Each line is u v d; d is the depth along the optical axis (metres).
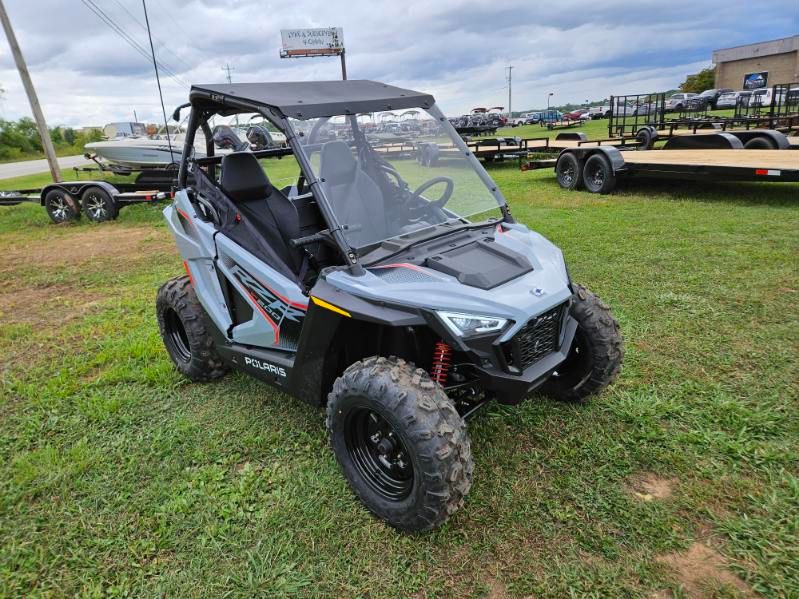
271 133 3.19
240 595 2.10
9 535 2.46
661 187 10.21
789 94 15.30
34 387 3.76
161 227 9.79
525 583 2.09
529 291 2.34
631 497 2.47
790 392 3.16
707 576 2.07
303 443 3.00
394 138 2.91
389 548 2.28
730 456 2.69
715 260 5.50
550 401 3.20
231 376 3.82
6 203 11.55
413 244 2.66
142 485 2.75
